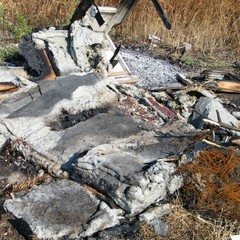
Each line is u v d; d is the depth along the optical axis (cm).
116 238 156
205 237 161
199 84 290
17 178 185
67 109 218
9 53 299
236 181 181
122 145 192
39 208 160
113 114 225
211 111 241
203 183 179
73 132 202
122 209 166
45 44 247
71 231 154
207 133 206
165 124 220
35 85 223
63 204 163
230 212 173
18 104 215
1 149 197
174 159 182
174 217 168
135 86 279
